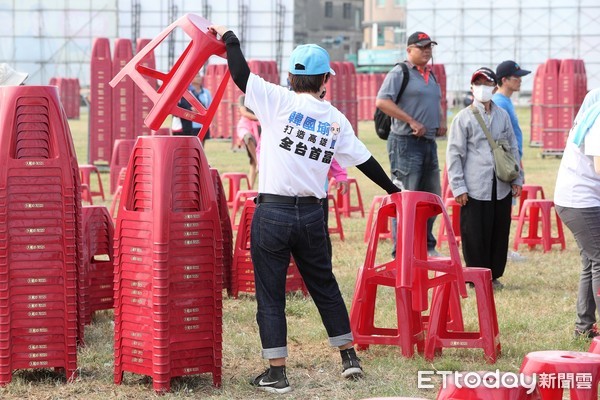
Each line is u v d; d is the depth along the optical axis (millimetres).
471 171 19359
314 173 12688
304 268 13203
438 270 13922
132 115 45844
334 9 194250
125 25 101562
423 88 21531
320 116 12602
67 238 12750
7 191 12562
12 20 102625
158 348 12445
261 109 12523
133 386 12906
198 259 12602
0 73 15656
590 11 101812
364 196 37562
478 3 103812
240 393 12758
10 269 12656
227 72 12797
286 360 14391
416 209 14359
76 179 13219
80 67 103438
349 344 13391
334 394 12727
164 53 100875
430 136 21719
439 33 104875
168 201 12391
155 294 12391
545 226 25047
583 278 15734
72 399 12367
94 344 15070
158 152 12383
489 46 104000
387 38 168500
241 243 18953
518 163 19578
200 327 12711
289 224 12656
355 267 22250
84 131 80312
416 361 14031
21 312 12750
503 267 19750
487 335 14117
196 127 37312
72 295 12828
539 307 18141
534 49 103250
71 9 102625
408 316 14203
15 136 12617
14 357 12781
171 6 100812
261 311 12883
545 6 102562
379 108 21547
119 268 12727
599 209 14938
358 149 13062
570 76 58344
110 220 16844
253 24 98250
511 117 22547
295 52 12750
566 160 15148
